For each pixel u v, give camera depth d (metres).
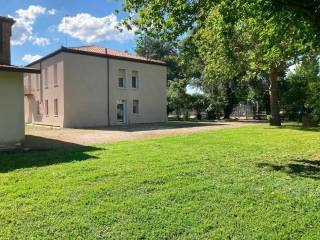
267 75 27.80
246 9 8.99
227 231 4.56
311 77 26.08
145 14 9.70
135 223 4.82
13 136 13.28
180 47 10.82
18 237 4.38
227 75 24.89
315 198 5.98
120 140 15.73
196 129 22.66
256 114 42.50
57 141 15.67
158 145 13.17
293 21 9.41
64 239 4.33
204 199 5.91
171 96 41.22
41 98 32.34
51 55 29.55
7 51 14.62
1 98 12.96
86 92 29.08
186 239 4.34
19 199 5.90
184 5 9.23
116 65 31.30
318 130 20.11
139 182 7.05
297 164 9.12
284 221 4.90
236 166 8.80
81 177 7.54
